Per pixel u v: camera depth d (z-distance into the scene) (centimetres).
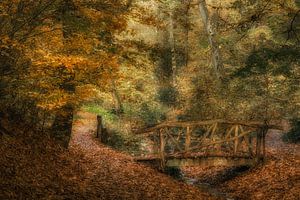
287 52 1134
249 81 1819
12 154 985
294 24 1247
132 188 1159
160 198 1119
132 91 2511
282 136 2077
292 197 1076
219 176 1579
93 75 1100
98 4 1130
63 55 994
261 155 1550
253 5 1127
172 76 3006
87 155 1477
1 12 947
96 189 1041
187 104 2150
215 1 3059
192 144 1891
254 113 1973
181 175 1612
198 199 1202
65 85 1212
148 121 2252
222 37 2514
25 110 1252
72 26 1116
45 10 1028
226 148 1791
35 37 1034
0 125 1073
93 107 2588
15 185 824
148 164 1573
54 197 846
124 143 2000
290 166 1367
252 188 1294
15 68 995
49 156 1168
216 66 2317
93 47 1142
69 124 1395
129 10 1251
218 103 2016
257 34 2423
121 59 1286
